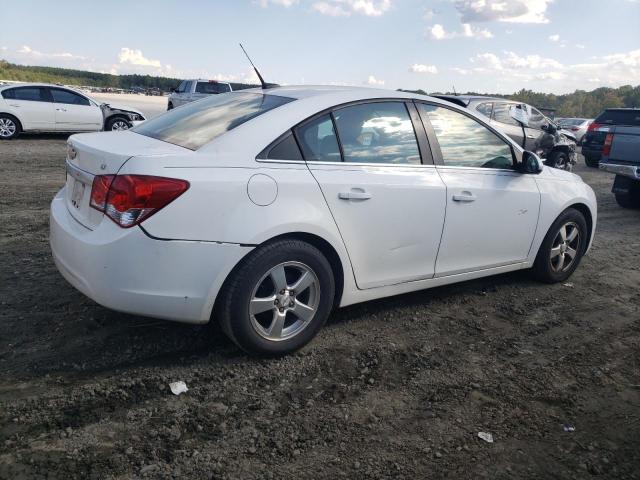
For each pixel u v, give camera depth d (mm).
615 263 5898
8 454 2391
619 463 2617
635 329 4160
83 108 14961
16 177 8742
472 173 4117
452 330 3934
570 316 4320
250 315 3160
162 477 2324
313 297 3402
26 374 3008
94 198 2994
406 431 2750
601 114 15648
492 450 2643
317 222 3264
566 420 2932
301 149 3316
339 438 2662
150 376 3070
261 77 4188
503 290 4781
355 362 3389
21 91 14180
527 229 4535
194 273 2951
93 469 2340
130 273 2869
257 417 2783
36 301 3908
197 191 2906
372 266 3650
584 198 4980
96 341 3408
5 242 5234
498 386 3225
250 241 3033
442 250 3998
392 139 3738
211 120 3482
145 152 2973
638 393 3256
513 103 12320
